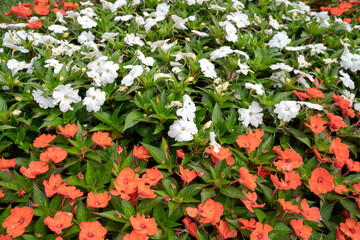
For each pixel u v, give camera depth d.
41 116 2.98
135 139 3.04
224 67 3.46
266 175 2.65
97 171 2.36
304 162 2.84
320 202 2.53
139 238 1.97
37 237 2.08
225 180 2.36
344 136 3.04
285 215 2.38
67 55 3.62
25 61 3.63
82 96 3.14
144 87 3.02
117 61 3.33
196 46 3.90
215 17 4.25
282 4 4.93
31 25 3.96
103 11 4.66
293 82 3.31
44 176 2.38
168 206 2.31
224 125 2.81
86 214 2.14
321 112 3.20
